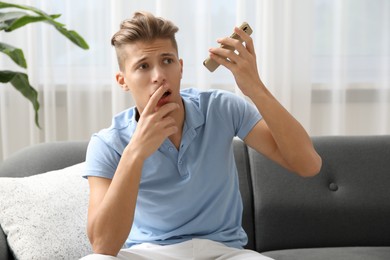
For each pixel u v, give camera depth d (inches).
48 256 68.4
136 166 59.1
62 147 86.1
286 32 111.0
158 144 59.9
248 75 61.1
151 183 64.5
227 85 113.5
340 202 82.3
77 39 86.6
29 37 109.7
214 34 113.0
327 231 81.8
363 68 115.1
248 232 82.0
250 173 85.4
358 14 114.0
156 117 59.8
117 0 109.0
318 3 113.5
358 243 82.5
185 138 64.0
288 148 62.4
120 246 58.5
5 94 111.6
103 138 65.0
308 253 77.4
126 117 66.9
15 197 72.4
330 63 114.7
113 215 58.1
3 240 69.9
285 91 112.4
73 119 112.2
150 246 65.0
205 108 66.8
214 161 64.9
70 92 111.5
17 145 113.7
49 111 112.0
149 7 112.0
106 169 63.6
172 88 61.3
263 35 111.0
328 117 115.8
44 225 70.6
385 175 83.9
